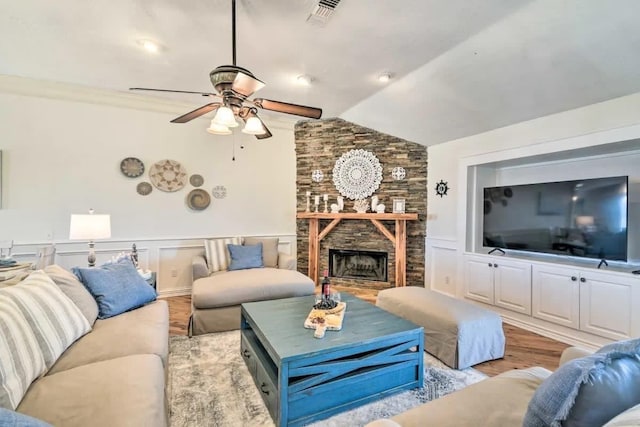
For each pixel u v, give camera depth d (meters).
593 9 2.03
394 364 2.03
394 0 2.08
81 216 2.83
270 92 3.71
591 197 2.93
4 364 1.18
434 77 3.16
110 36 2.58
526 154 3.28
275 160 5.06
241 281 3.28
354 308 2.53
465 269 3.98
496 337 2.54
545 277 3.11
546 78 2.67
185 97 4.10
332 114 4.63
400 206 4.55
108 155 4.04
